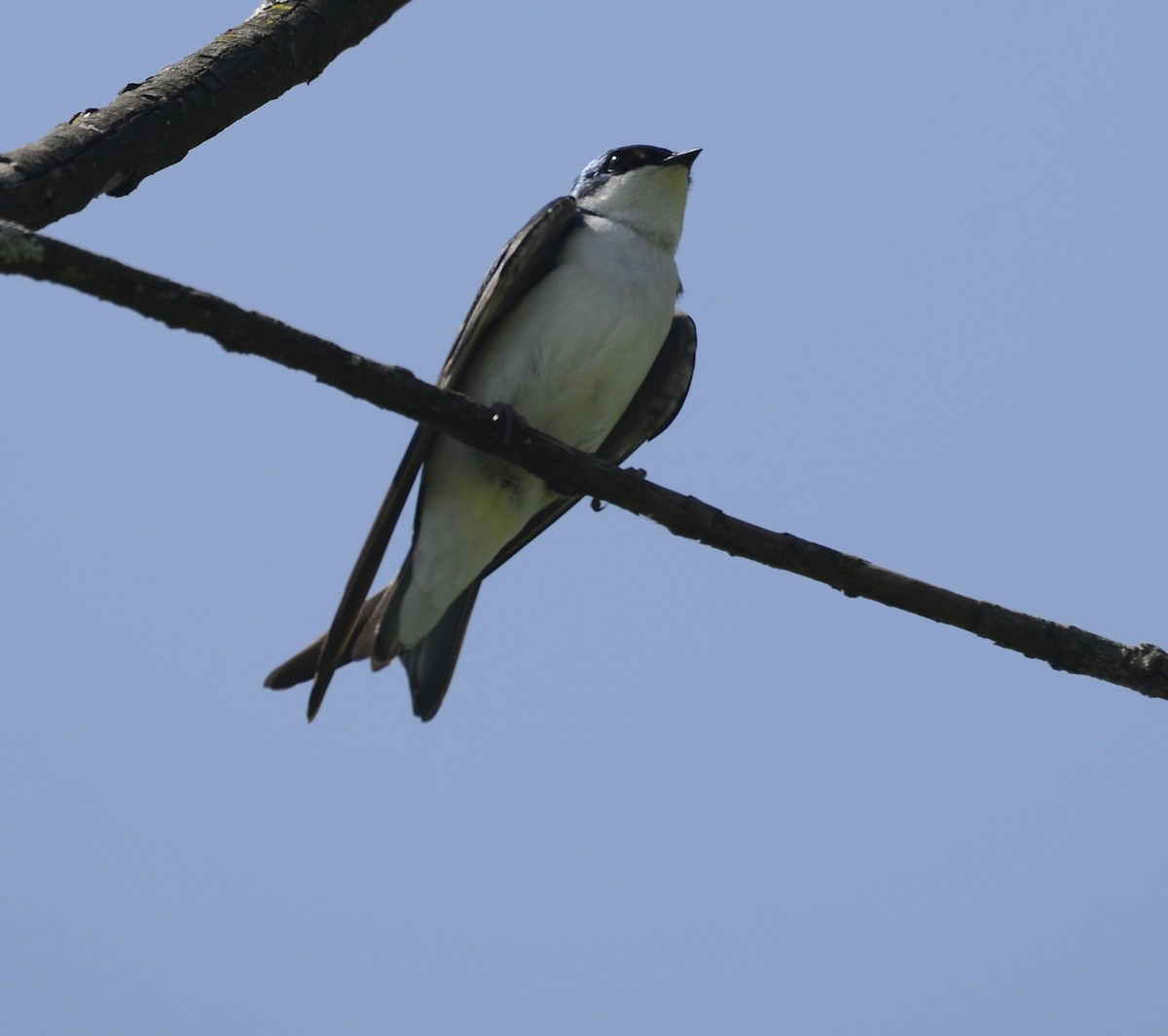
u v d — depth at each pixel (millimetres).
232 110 7383
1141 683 7637
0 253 5562
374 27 8023
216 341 6328
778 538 7789
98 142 6797
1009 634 7672
